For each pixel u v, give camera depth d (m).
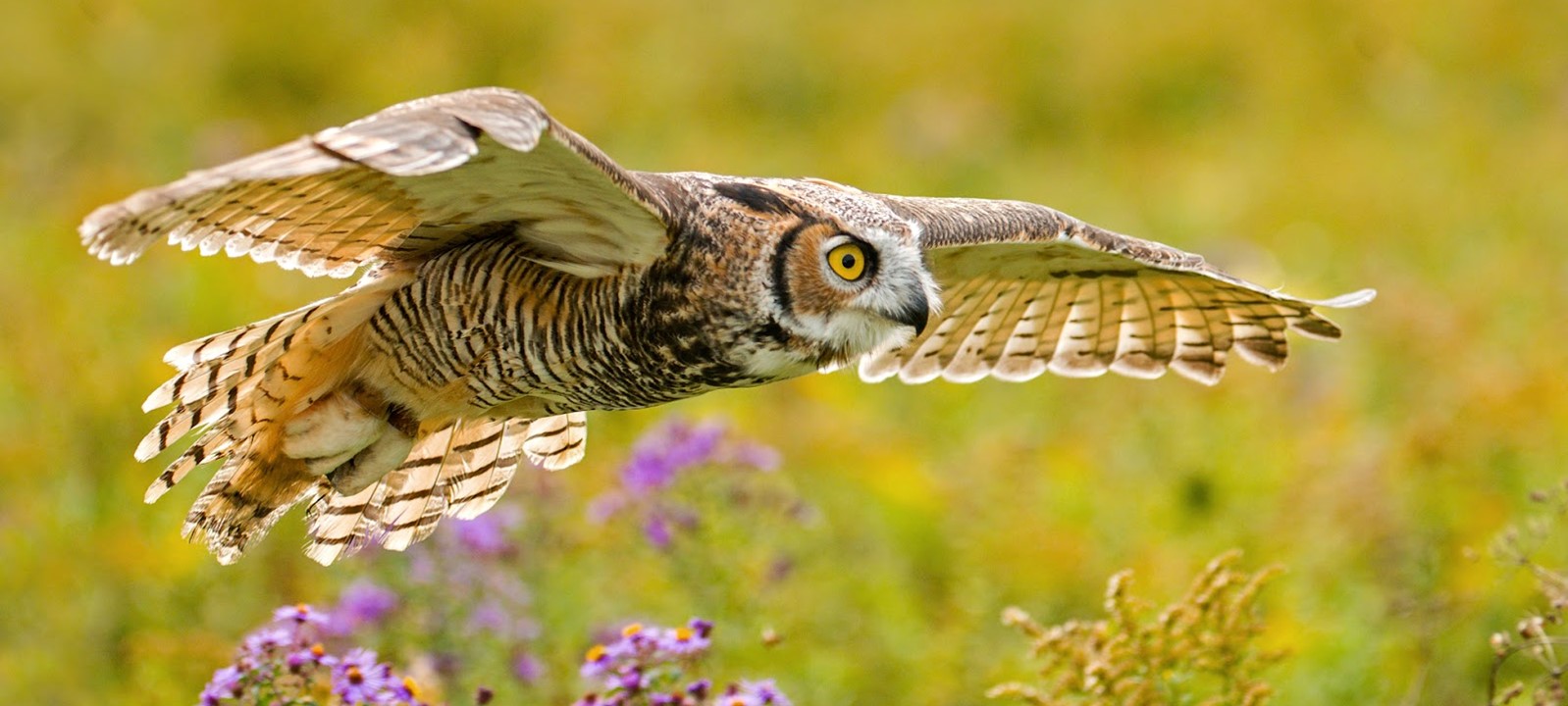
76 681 11.58
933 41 26.92
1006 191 23.22
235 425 8.85
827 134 25.09
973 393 16.34
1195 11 27.88
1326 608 11.66
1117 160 25.25
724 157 23.38
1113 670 8.73
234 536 9.09
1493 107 26.55
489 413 9.05
